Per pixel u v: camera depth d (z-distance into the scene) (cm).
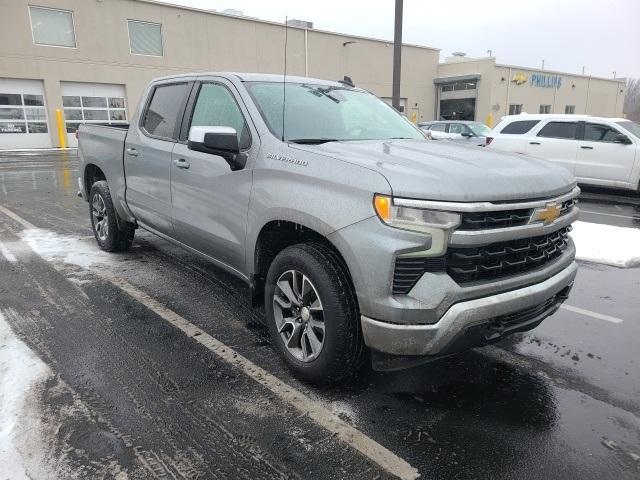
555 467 253
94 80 2430
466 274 268
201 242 411
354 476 242
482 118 3547
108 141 548
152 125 481
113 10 2430
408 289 265
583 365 360
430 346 264
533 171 307
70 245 637
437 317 262
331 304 290
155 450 256
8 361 341
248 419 284
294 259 309
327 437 271
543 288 295
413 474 245
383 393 315
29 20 2222
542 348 386
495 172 287
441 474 246
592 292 516
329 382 313
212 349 367
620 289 526
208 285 498
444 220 257
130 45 2511
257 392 312
